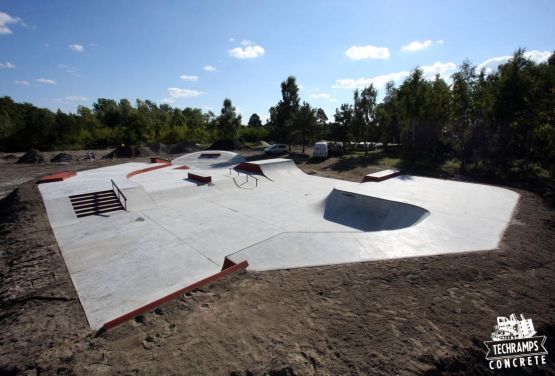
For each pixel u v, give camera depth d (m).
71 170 21.33
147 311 4.28
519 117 16.16
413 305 4.30
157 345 3.56
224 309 4.30
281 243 6.99
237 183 16.64
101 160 28.27
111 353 3.47
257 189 15.65
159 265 7.22
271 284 5.07
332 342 3.53
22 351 3.77
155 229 9.67
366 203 11.26
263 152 35.34
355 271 5.52
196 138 50.00
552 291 4.63
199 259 7.55
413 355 3.29
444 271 5.36
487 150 19.53
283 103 35.78
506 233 7.36
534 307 4.18
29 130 38.28
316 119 30.97
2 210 11.70
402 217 9.72
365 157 25.91
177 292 4.71
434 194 11.59
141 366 3.22
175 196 13.54
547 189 12.57
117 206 11.87
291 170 20.45
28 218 10.04
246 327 3.86
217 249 8.17
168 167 21.59
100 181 14.83
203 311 4.26
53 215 10.48
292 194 14.52
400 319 3.96
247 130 53.53
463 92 18.77
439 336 3.60
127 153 31.09
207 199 13.57
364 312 4.15
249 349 3.44
